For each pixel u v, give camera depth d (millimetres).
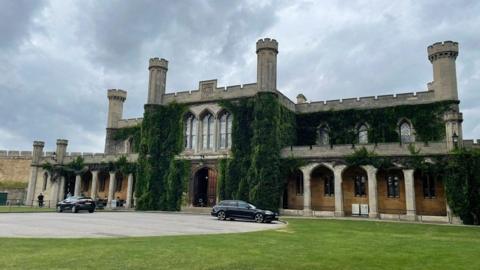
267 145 38812
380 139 41062
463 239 17875
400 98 41188
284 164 39000
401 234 19828
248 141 40438
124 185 50938
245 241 14859
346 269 9672
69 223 21484
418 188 35531
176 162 43500
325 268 9734
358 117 42719
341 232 20188
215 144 42281
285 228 22031
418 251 13203
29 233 16156
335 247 13859
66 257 10195
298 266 9883
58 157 53406
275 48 41281
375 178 35062
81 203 34000
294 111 45750
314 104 45531
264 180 37875
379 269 9789
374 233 20000
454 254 12617
